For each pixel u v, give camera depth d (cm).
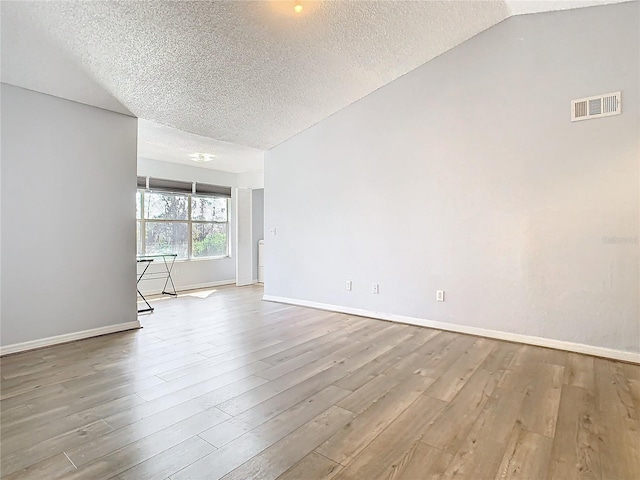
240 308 528
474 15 349
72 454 181
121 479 163
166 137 514
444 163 406
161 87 373
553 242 344
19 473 166
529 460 176
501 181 371
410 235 434
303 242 541
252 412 223
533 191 354
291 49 353
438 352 333
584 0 316
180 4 274
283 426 207
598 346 324
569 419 214
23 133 336
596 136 323
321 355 326
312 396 244
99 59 319
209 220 761
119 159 405
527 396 244
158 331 405
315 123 518
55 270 357
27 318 340
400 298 443
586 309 329
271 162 579
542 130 348
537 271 353
